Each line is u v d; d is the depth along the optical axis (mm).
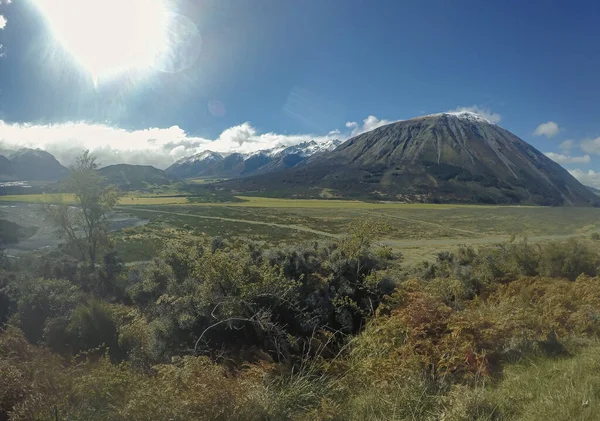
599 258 17000
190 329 8070
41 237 43562
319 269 10484
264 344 7320
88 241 26188
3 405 3930
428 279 15336
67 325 10805
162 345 8219
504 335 6320
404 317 6551
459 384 4512
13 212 66312
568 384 4316
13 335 6391
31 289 13102
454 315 6680
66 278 17531
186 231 51781
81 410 4148
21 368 4676
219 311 8016
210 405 3814
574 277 15594
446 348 5652
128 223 61719
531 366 5383
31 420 3787
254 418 3945
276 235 51000
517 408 4055
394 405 4207
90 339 10312
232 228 58062
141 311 11188
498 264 16547
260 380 5086
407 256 29875
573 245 17016
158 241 38625
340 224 66688
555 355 5863
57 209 26031
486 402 4082
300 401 4609
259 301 8242
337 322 8656
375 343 6160
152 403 3846
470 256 19438
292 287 8680
